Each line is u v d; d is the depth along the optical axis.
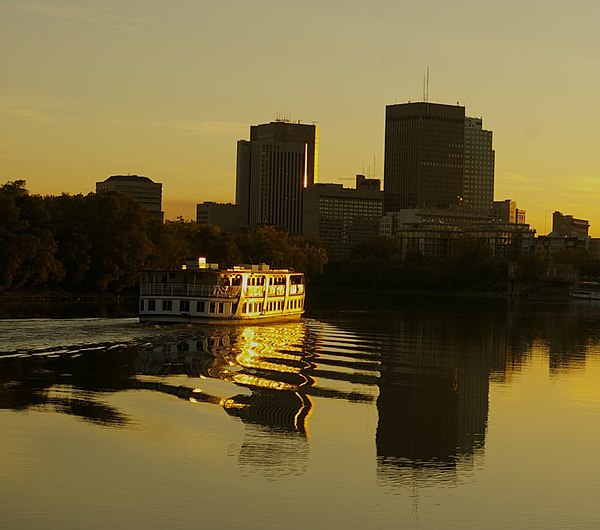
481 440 91.44
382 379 127.56
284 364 136.25
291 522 65.38
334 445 86.25
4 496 67.94
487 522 67.38
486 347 178.62
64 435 84.62
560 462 83.56
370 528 65.06
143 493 69.81
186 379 116.94
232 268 199.88
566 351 177.00
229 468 76.88
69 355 132.62
